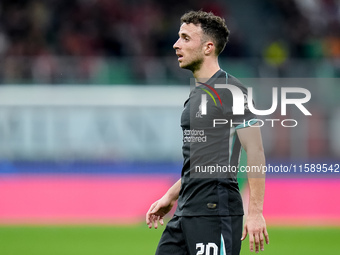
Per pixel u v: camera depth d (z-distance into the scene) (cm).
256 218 1536
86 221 4478
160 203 1788
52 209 4688
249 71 5469
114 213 4681
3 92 5275
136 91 5403
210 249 1592
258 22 6962
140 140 5369
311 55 6738
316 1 7344
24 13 6588
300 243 3619
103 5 6756
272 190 4678
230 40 6594
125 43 6594
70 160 5262
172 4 6988
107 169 5209
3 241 3678
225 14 7006
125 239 3741
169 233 1675
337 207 4650
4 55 6216
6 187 4744
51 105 5309
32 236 3847
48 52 6400
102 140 5331
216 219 1595
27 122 5275
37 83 5341
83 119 5331
